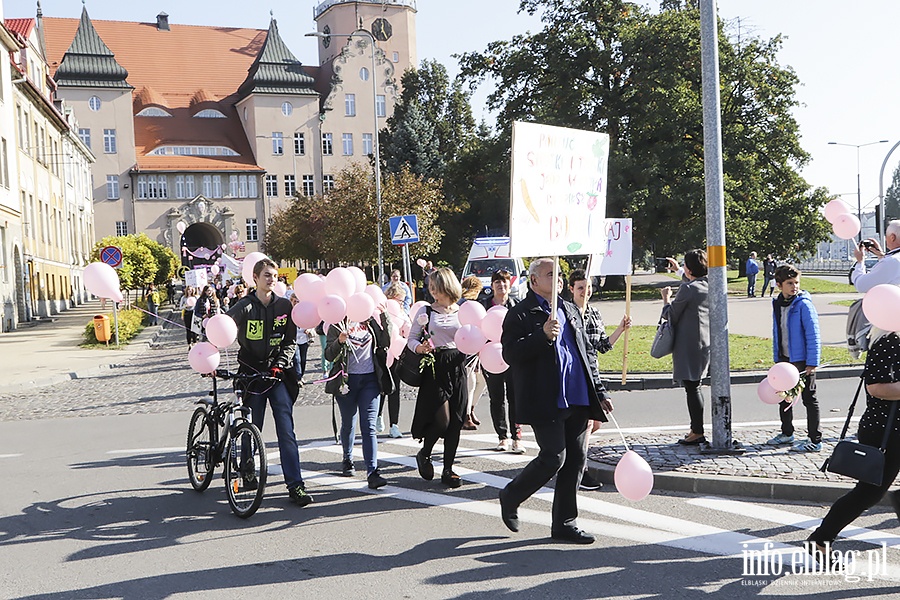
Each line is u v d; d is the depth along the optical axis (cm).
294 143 9112
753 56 4838
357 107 9412
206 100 9506
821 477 762
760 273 6081
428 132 8356
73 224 6350
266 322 779
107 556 634
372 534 674
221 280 3909
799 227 4712
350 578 569
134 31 9981
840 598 514
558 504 641
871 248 962
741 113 4822
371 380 838
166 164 8725
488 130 9600
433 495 798
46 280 4931
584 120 4853
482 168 5434
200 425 842
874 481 519
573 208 626
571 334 643
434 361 816
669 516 700
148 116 9175
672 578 553
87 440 1164
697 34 4591
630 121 4844
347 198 4784
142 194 8675
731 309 3117
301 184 9138
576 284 778
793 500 738
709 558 592
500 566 584
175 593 550
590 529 669
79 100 8556
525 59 4959
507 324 634
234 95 9681
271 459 998
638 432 1045
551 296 630
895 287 530
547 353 626
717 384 876
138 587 564
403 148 8181
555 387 624
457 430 826
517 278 2686
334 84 9331
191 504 791
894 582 539
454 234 6350
